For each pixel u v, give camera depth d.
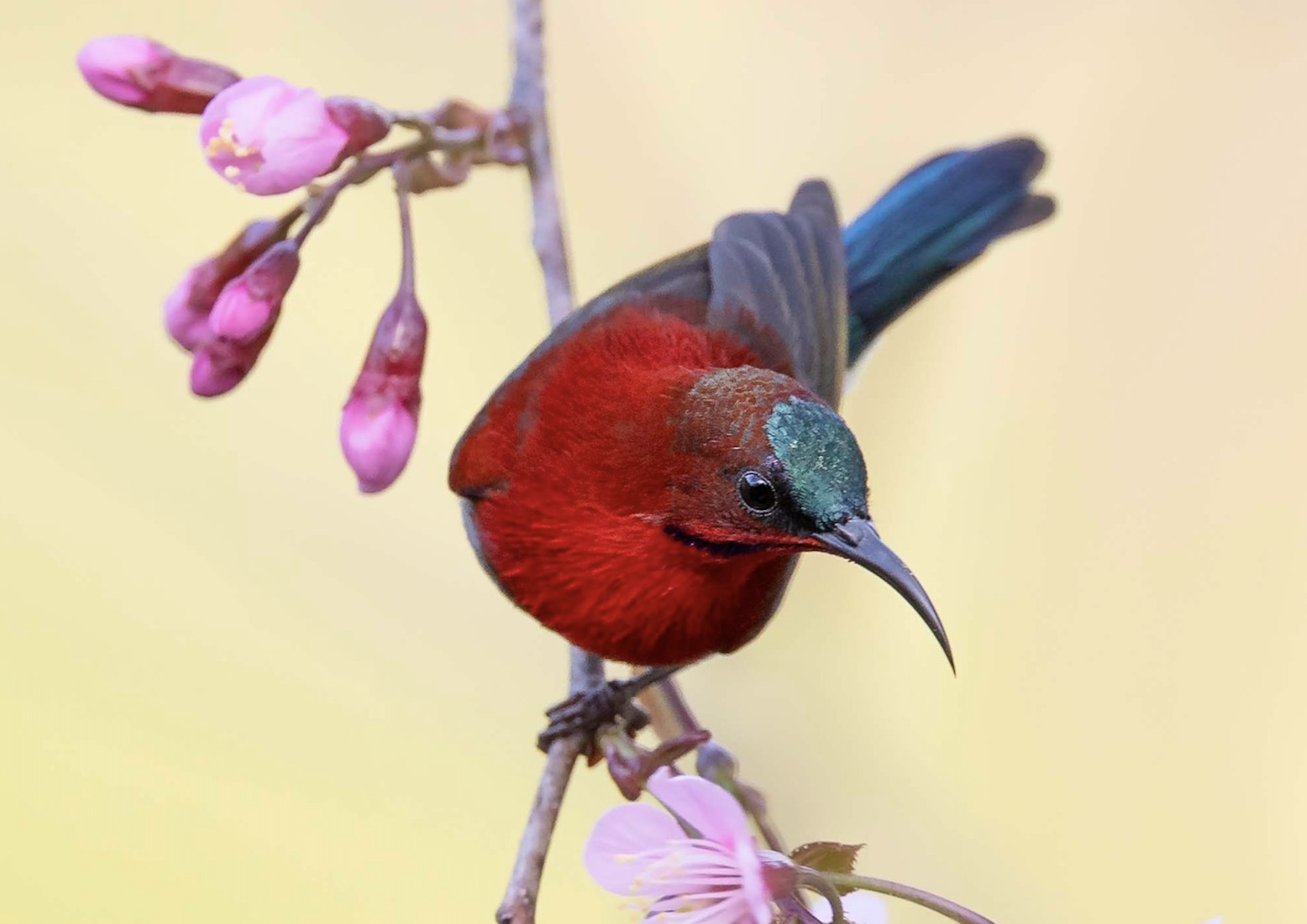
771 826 2.19
